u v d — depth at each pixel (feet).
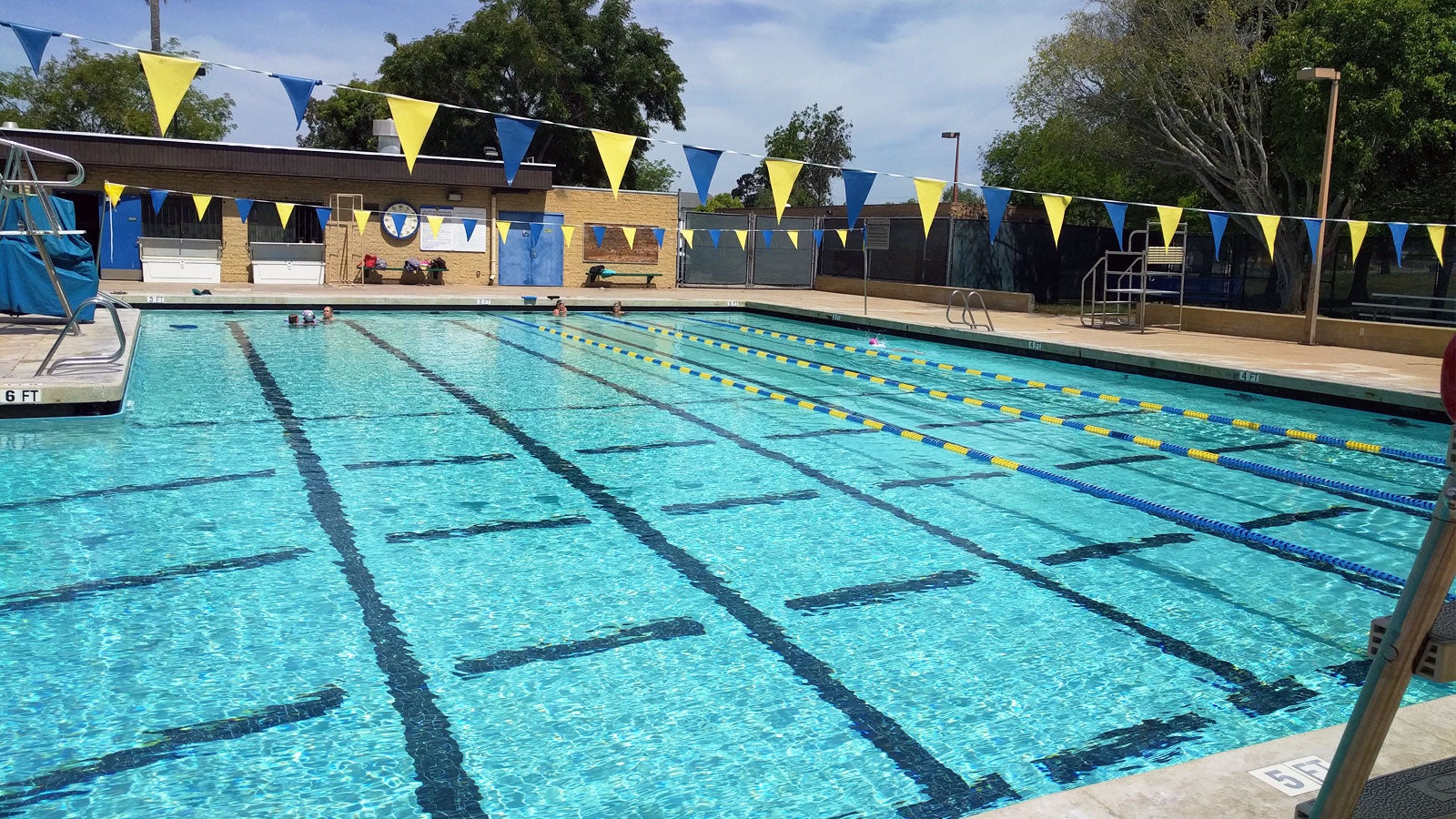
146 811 8.34
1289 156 49.16
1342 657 12.03
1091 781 9.14
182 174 56.13
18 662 11.09
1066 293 71.00
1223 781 7.64
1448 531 4.58
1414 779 5.80
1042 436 25.31
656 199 69.62
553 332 46.14
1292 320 41.06
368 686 10.76
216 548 15.10
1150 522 17.61
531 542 15.79
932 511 18.04
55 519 16.25
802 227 74.49
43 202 29.25
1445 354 4.66
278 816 8.32
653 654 11.73
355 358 35.60
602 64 99.30
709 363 37.55
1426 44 43.14
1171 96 52.85
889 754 9.57
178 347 36.60
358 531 16.14
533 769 9.19
